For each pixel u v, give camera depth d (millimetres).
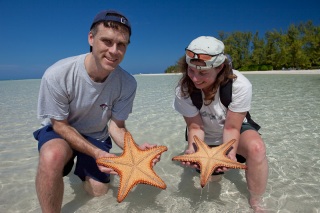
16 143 1802
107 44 947
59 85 989
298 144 1612
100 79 1048
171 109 2842
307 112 2438
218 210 1011
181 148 1659
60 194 904
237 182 1212
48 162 876
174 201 1084
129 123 2271
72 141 987
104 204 1070
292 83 5574
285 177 1227
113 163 853
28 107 3273
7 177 1293
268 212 979
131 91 1147
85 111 1078
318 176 1223
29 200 1094
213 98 1075
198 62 939
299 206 1009
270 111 2561
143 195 1137
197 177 1283
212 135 1225
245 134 1082
